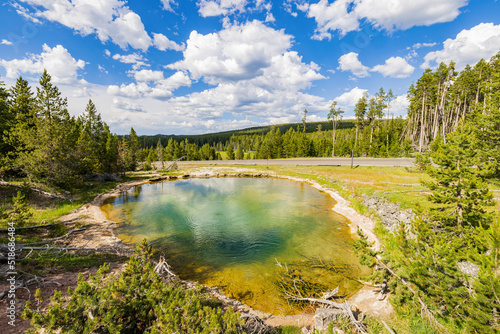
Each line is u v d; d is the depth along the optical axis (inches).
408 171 1083.3
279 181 1428.4
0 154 904.9
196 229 631.8
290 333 248.8
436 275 249.0
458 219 347.6
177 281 343.9
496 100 594.6
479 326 190.5
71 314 176.1
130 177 1630.2
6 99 1025.5
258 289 358.0
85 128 1889.8
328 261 446.0
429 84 1717.5
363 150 2208.4
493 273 194.2
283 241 544.1
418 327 239.3
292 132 3009.4
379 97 2172.7
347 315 264.4
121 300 209.8
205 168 2041.1
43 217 594.9
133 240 554.9
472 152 346.3
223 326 200.2
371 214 678.5
